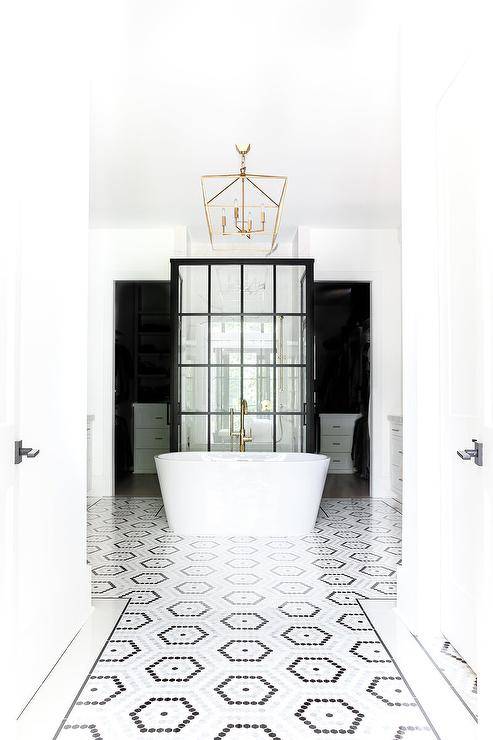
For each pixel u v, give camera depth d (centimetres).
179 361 568
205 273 574
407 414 277
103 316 636
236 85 342
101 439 632
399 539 438
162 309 841
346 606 294
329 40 298
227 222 613
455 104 235
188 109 371
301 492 450
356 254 639
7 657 163
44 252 224
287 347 570
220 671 221
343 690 206
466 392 225
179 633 259
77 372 269
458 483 235
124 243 637
